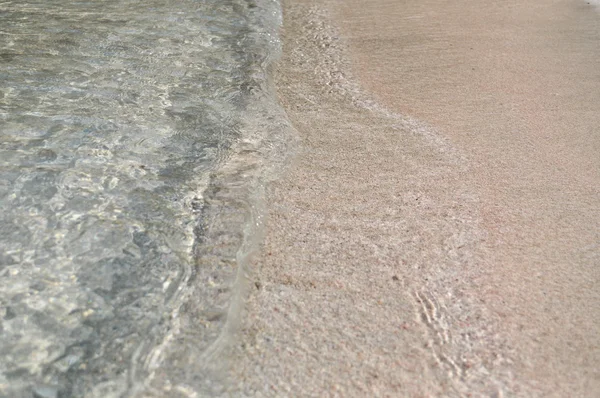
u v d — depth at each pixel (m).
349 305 2.35
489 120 3.62
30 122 3.40
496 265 2.53
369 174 3.13
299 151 3.33
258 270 2.51
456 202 2.91
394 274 2.49
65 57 4.20
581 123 3.57
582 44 4.69
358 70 4.34
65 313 2.25
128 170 3.06
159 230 2.68
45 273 2.41
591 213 2.83
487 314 2.30
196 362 2.10
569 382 2.05
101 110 3.58
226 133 3.46
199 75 4.12
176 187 2.96
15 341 2.14
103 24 4.78
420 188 3.02
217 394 1.99
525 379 2.06
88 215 2.72
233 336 2.20
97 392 1.99
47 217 2.69
